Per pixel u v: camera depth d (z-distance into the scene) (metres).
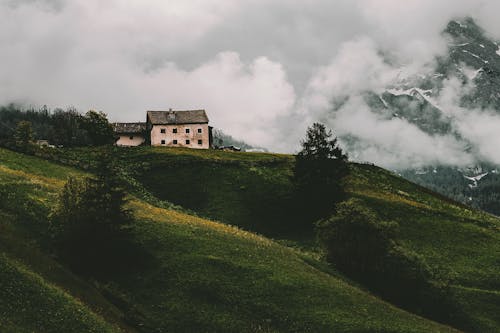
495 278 91.94
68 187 66.31
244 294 65.06
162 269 67.12
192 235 77.94
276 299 65.25
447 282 81.00
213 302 62.91
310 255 90.38
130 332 53.38
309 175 111.44
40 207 73.06
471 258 98.62
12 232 64.62
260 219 108.44
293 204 113.38
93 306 54.66
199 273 67.38
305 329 60.94
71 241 63.81
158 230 76.88
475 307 81.38
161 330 57.16
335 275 80.38
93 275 63.69
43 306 48.72
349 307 66.88
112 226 65.50
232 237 81.94
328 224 84.50
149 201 105.06
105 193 66.44
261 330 59.53
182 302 61.91
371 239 81.56
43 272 56.59
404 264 80.06
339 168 112.50
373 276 80.94
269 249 81.25
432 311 77.75
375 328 62.75
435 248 101.38
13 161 99.69
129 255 68.62
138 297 61.84
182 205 111.75
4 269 51.22
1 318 44.19
